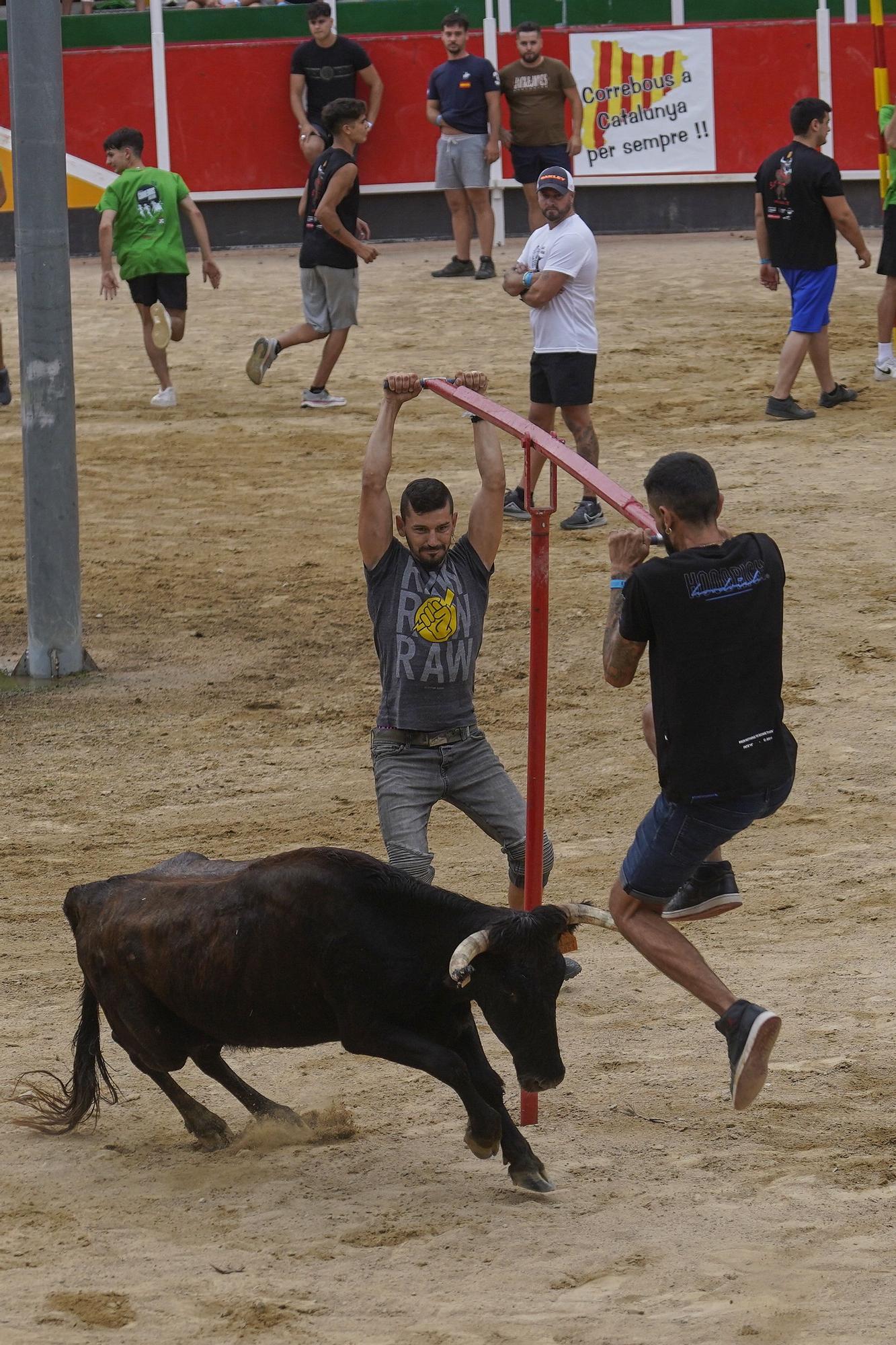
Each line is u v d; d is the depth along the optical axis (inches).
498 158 1459.2
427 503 402.6
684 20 1640.0
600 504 911.0
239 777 641.6
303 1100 401.1
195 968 352.8
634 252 1594.5
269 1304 297.0
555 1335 284.4
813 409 1084.5
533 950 312.5
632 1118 377.7
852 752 612.4
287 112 1642.5
